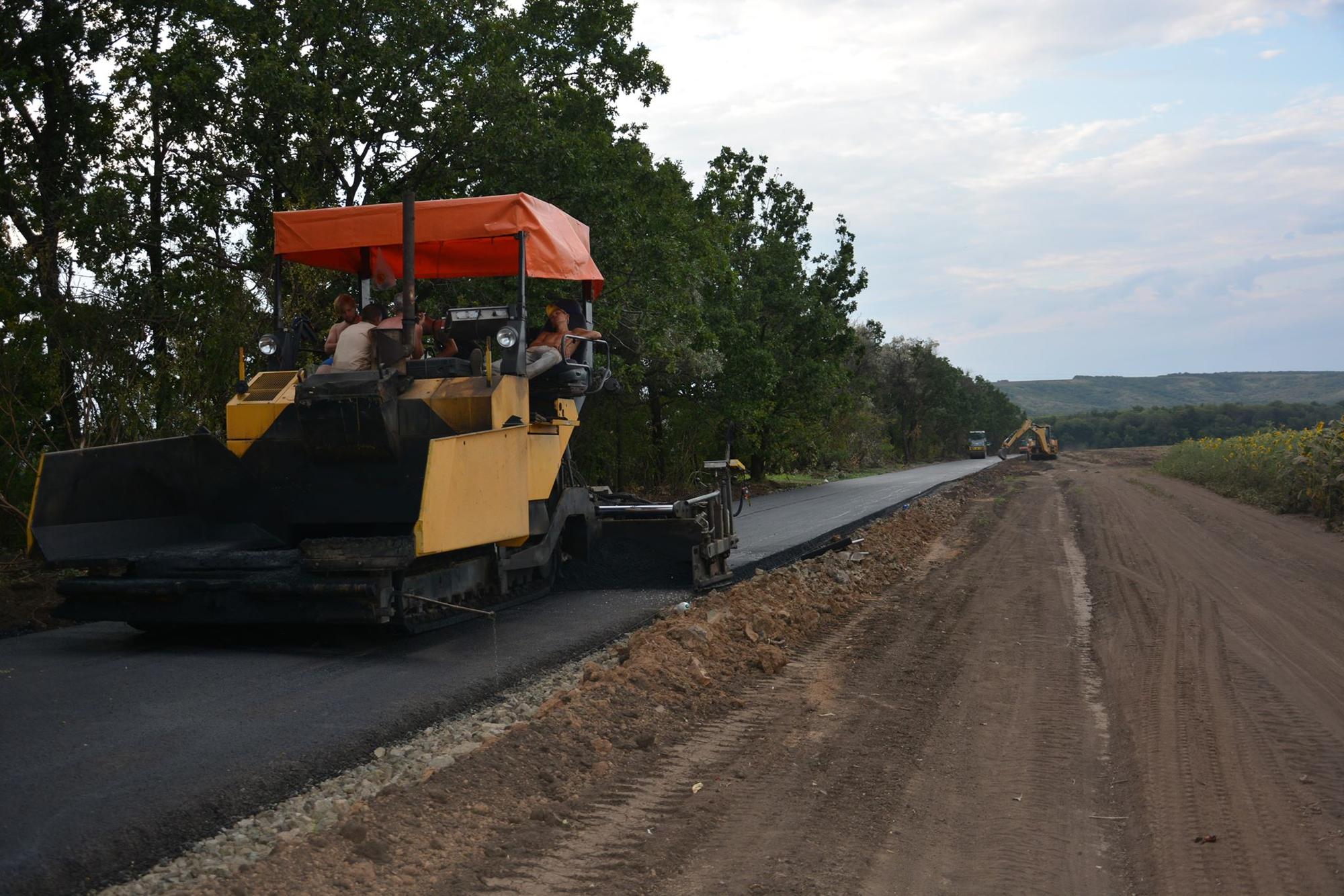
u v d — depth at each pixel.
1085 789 6.04
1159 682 8.55
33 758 5.52
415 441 8.76
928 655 9.60
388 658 8.15
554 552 11.39
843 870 4.75
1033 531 21.94
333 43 20.03
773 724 7.16
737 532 19.72
